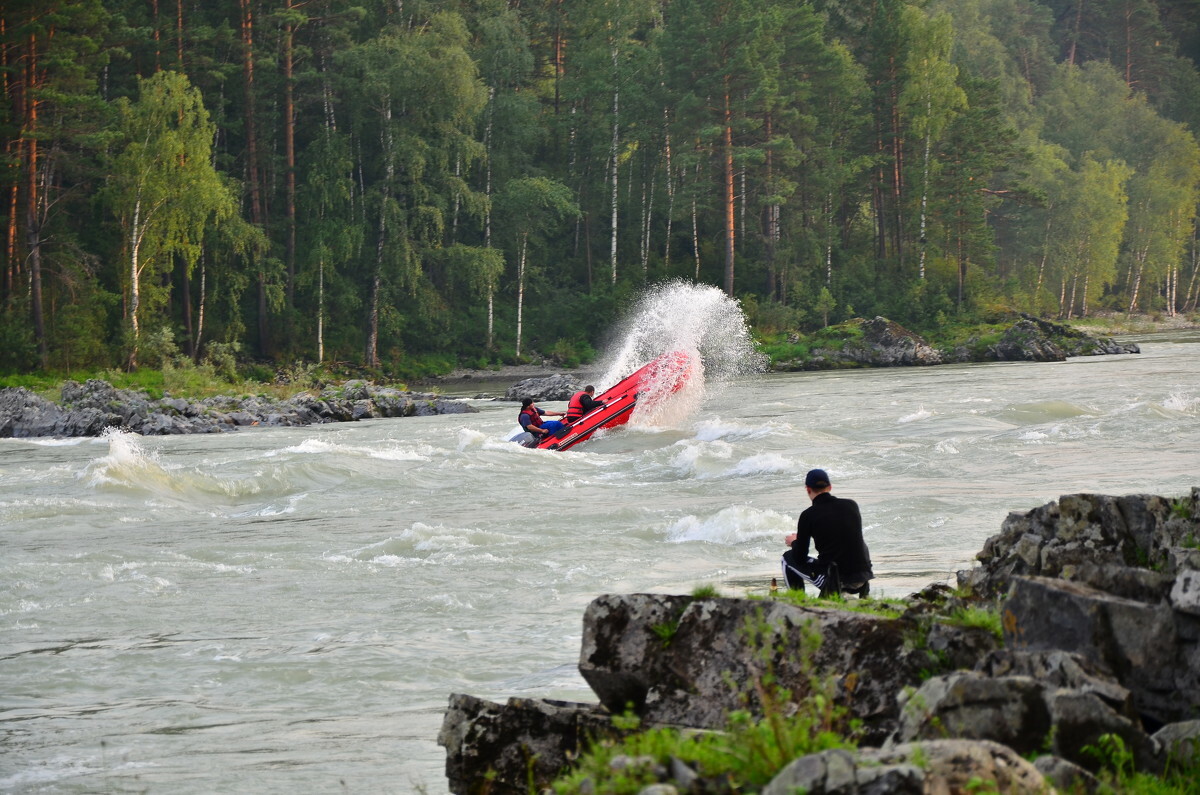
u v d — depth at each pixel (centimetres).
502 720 1109
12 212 11488
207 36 13462
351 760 1364
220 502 4022
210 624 2162
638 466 4512
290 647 1970
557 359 15062
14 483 4356
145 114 11794
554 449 5331
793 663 1034
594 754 887
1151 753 885
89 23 11319
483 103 14325
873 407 6581
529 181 15075
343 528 3303
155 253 11819
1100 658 980
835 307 15312
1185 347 12750
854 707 1002
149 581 2561
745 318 13212
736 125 14375
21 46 11106
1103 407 5638
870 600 1256
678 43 15012
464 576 2519
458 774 1108
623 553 2719
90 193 13075
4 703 1700
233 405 8444
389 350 14700
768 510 3109
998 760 744
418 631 2053
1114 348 12425
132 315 11494
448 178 14362
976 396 6956
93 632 2122
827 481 1730
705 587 1126
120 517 3603
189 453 5678
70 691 1752
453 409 8500
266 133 14338
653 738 866
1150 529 1263
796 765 746
